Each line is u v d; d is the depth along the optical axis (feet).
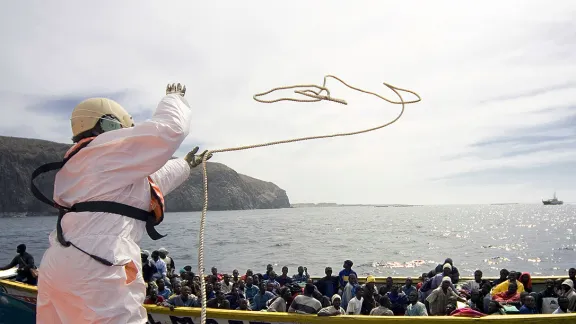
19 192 493.77
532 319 27.68
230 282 43.96
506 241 168.14
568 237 186.19
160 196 7.80
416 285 42.01
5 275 43.34
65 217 7.22
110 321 6.82
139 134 7.30
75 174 7.39
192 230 255.09
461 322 28.07
